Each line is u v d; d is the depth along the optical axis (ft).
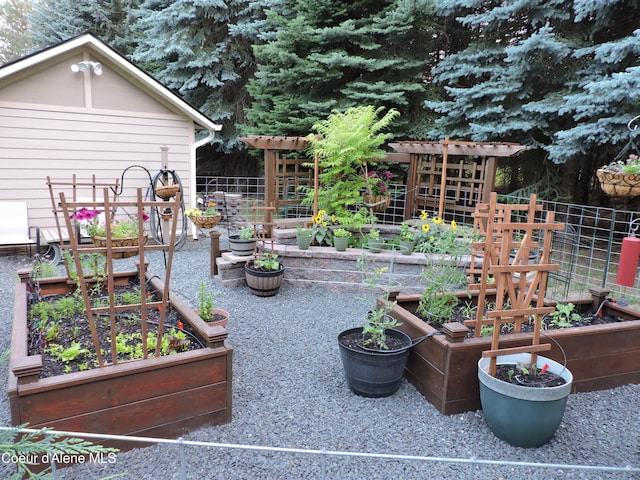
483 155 17.75
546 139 24.70
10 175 19.71
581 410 8.79
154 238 22.47
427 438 7.63
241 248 16.56
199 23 37.37
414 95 29.04
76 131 20.88
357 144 18.78
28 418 6.21
